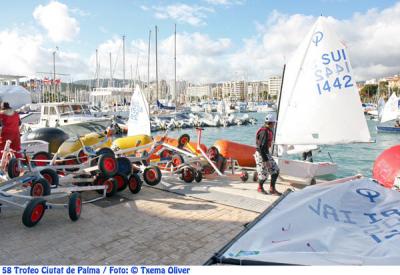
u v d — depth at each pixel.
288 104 7.06
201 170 8.19
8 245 4.29
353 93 6.43
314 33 6.65
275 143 7.29
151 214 5.54
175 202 6.22
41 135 11.41
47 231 4.79
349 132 6.52
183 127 38.00
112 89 45.38
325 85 6.62
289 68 7.02
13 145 8.06
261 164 6.77
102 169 6.17
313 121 6.79
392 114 38.34
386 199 2.24
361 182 2.56
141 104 12.58
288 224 1.97
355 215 2.02
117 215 5.49
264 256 1.62
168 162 8.84
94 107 38.34
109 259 3.90
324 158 18.09
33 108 29.91
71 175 6.58
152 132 33.72
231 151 10.16
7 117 7.89
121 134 26.58
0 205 5.34
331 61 6.52
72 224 5.07
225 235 4.62
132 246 4.27
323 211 2.08
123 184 6.75
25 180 5.48
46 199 5.12
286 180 7.72
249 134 33.34
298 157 10.95
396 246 1.63
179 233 4.70
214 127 40.69
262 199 6.36
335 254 1.59
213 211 5.68
